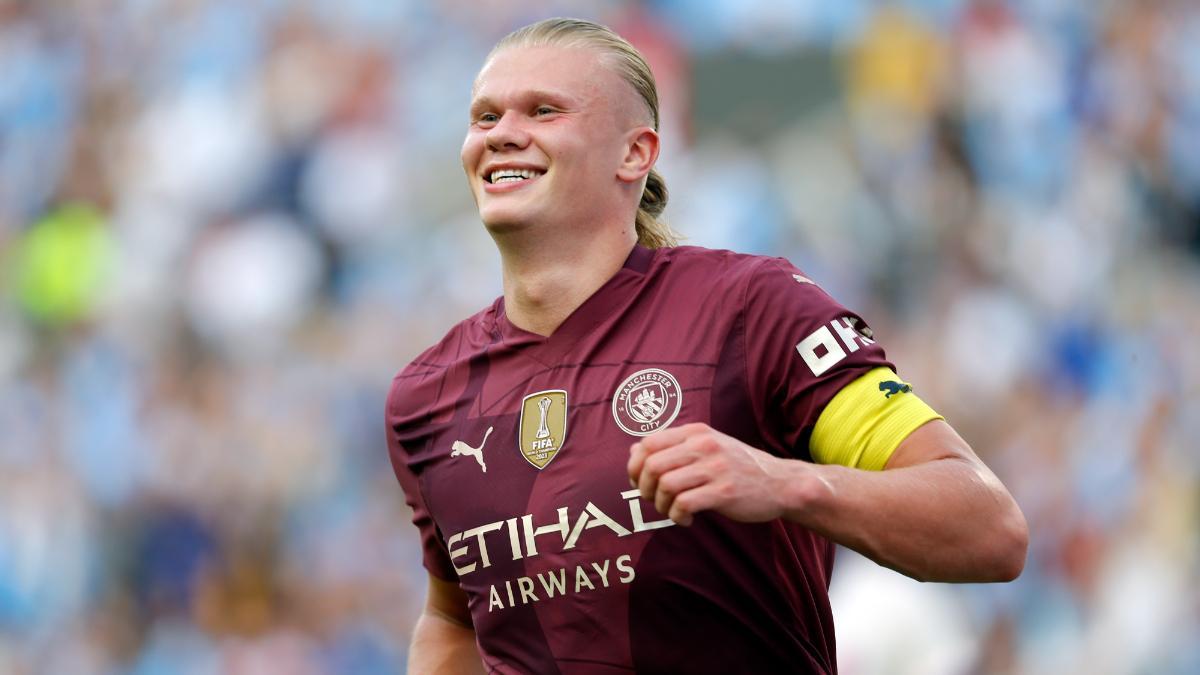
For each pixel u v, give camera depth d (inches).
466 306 1070.4
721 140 1147.9
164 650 954.1
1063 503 927.0
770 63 1163.3
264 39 1230.9
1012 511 242.4
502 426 265.4
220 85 1227.9
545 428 260.7
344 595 935.0
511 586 260.2
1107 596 883.4
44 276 1160.8
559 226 266.4
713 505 221.8
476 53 1214.9
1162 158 1235.9
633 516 251.1
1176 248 1208.8
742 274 262.4
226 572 967.0
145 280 1141.1
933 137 1157.7
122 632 965.2
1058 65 1228.5
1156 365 1059.9
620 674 254.7
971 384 1019.3
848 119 1148.5
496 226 266.1
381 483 996.6
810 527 230.7
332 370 1044.5
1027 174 1171.9
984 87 1189.1
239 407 1032.8
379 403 1030.4
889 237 1095.0
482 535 263.1
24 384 1095.0
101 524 1007.0
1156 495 957.8
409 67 1206.9
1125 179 1214.3
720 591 253.8
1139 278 1157.1
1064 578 887.1
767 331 255.0
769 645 259.1
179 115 1219.2
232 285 1112.8
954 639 551.5
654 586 250.8
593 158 267.6
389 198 1148.5
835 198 1099.3
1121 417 1008.2
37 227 1203.2
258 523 977.5
